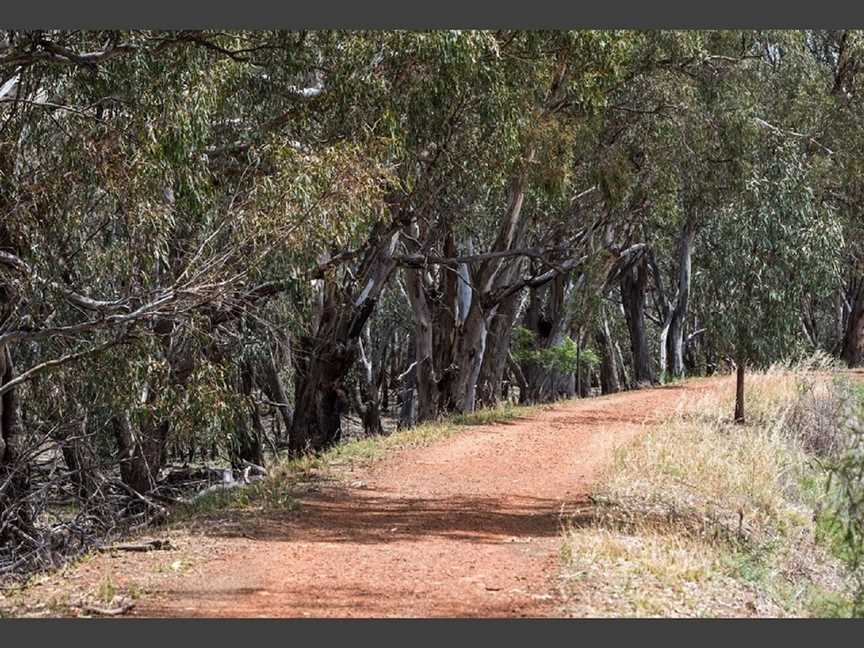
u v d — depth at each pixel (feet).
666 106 113.60
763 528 54.60
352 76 72.69
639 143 114.83
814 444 86.58
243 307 71.15
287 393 138.31
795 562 49.73
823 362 125.90
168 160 62.23
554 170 93.61
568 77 96.43
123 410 65.36
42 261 61.82
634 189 116.67
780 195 89.92
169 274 66.28
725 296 91.04
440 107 77.56
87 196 61.67
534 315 155.53
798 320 91.86
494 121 79.82
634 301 171.53
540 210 119.75
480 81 79.10
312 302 92.43
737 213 91.30
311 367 98.99
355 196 64.28
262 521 52.03
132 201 60.64
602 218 131.13
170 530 50.37
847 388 99.91
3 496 68.33
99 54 62.34
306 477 66.80
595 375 229.04
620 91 113.60
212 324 75.46
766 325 90.07
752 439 77.46
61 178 60.13
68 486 76.38
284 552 44.65
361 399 144.87
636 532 46.73
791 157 93.76
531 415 103.91
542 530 51.19
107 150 60.08
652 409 108.17
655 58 112.78
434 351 118.52
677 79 113.80
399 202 85.87
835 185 147.02
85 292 67.51
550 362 148.15
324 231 63.00
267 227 61.77
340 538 48.39
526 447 80.43
